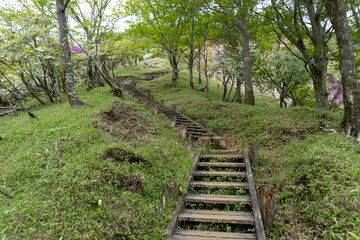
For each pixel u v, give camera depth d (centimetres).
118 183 420
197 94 2016
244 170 563
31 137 639
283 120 879
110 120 855
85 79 2166
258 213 363
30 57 1220
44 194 354
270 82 1805
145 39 2323
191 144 666
